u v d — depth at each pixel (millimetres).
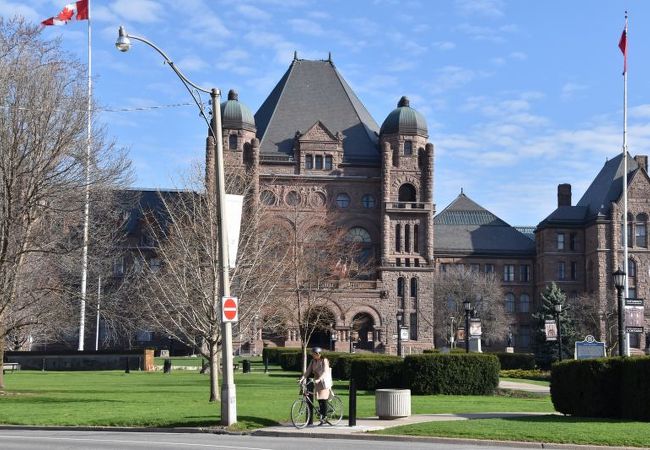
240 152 114938
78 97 44094
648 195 127875
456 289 124125
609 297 120375
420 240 117812
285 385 54094
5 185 41562
